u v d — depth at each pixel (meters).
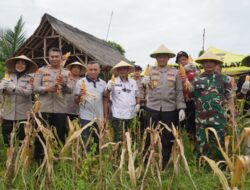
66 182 4.18
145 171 3.95
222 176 3.33
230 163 3.31
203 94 5.30
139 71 7.18
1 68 8.59
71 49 14.61
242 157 3.09
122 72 5.93
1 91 5.27
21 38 14.59
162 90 5.56
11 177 4.22
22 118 5.38
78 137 4.25
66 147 4.05
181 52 6.52
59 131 5.34
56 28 13.15
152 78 5.63
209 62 5.32
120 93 5.81
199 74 5.61
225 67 10.55
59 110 5.34
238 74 10.22
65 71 5.48
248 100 5.70
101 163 3.99
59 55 5.40
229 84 5.29
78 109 5.94
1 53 14.29
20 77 5.49
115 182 4.07
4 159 5.21
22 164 4.27
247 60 6.17
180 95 5.54
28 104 5.48
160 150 4.17
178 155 4.15
